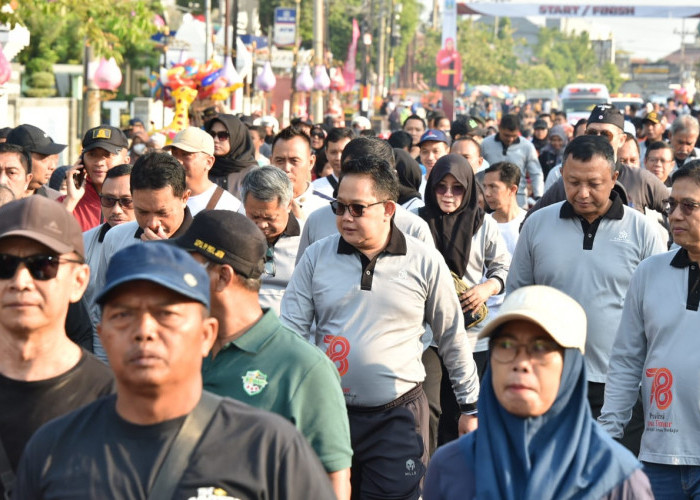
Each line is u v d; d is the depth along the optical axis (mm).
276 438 3873
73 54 39406
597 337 8297
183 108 24609
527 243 8586
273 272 8656
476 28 166875
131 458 3783
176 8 50250
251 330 5363
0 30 18812
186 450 3795
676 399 6727
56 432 3867
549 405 4340
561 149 26219
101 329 3803
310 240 8719
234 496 3791
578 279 8344
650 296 6914
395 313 7148
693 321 6750
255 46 46781
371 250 7199
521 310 4270
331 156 12891
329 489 3973
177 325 3746
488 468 4328
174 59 32562
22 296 4668
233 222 5348
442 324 7363
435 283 7234
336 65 80000
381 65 82250
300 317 7328
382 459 7098
